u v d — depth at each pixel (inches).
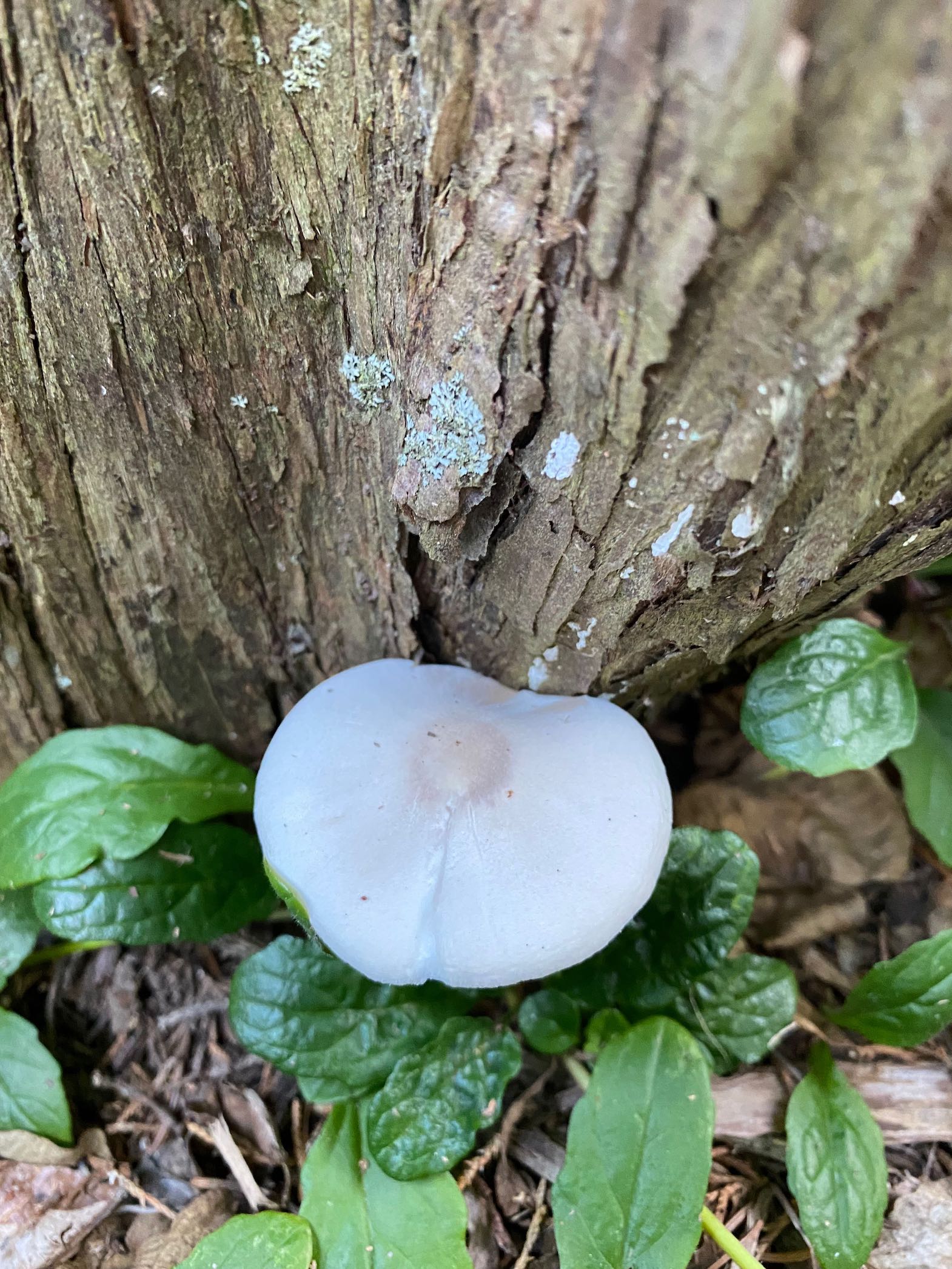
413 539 6.9
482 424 5.6
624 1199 6.4
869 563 6.2
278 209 5.7
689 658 7.1
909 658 9.1
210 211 5.7
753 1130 7.6
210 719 8.7
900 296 4.6
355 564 7.5
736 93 4.2
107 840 7.7
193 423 6.6
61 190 5.5
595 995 7.7
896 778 9.3
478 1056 7.4
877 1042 7.7
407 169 5.3
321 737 6.8
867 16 4.0
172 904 7.9
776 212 4.5
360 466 6.8
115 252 5.8
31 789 7.9
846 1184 7.0
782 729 7.4
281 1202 7.7
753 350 5.0
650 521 5.8
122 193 5.5
